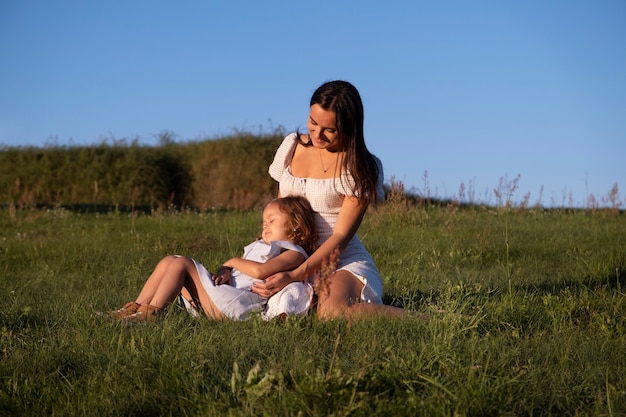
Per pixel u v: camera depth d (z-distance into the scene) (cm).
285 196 512
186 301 464
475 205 1365
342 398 292
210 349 371
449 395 305
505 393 316
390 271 680
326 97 470
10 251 879
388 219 1082
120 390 326
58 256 841
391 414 288
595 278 618
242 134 2458
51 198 2339
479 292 524
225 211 1672
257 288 452
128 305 448
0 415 312
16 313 480
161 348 377
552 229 999
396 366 331
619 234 927
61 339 407
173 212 1423
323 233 497
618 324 432
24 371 355
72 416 309
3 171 2380
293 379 304
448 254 805
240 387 312
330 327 420
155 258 812
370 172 482
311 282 468
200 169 2411
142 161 2373
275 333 403
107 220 1277
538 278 648
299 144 515
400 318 435
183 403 308
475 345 373
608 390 315
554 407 312
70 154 2408
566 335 414
